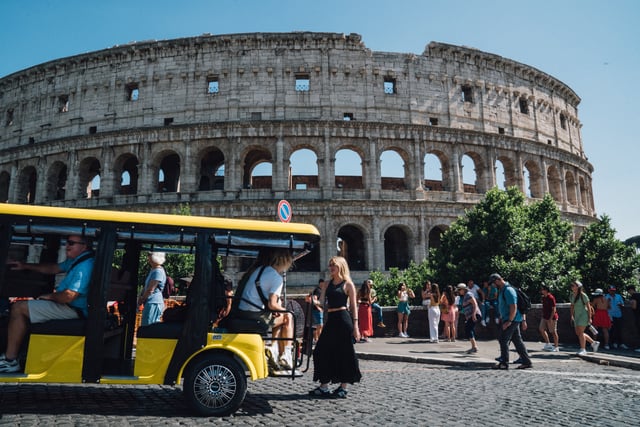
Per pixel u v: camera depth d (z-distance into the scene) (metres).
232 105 55.12
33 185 69.81
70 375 10.13
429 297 29.83
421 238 53.00
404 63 58.19
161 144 54.84
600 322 24.94
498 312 18.91
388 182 66.06
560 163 65.19
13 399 11.27
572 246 45.16
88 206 54.00
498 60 62.09
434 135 56.25
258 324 11.00
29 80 62.53
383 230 52.72
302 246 11.83
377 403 11.44
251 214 51.53
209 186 66.44
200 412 9.98
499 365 18.14
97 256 10.73
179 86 56.41
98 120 57.62
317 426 9.16
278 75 55.84
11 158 60.25
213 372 10.27
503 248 38.62
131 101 57.16
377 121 54.88
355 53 57.03
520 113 63.41
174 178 67.25
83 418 9.51
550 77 66.88
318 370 12.13
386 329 30.95
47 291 12.50
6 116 63.75
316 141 54.12
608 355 21.09
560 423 9.66
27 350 10.50
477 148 58.38
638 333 25.62
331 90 55.84
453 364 19.28
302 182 66.19
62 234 10.88
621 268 42.22
